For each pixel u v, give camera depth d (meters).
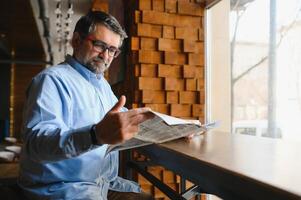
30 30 5.38
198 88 2.48
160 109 2.40
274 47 2.39
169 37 2.43
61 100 1.25
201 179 0.94
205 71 2.56
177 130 1.24
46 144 0.99
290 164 0.82
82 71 1.42
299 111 2.19
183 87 2.46
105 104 1.50
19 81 7.79
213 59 2.65
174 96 2.43
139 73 2.37
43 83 1.21
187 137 1.39
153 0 2.39
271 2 2.38
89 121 1.33
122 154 2.43
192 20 2.50
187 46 2.46
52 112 1.13
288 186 0.60
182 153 1.02
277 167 0.78
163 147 1.20
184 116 2.45
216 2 2.42
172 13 2.44
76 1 3.92
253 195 0.67
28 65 7.83
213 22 2.66
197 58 2.49
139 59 2.36
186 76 2.45
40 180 1.25
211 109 2.63
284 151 1.04
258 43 2.54
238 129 2.69
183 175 1.10
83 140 0.94
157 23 2.40
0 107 7.70
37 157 1.05
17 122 7.75
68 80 1.32
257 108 2.56
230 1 2.71
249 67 2.64
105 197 1.45
